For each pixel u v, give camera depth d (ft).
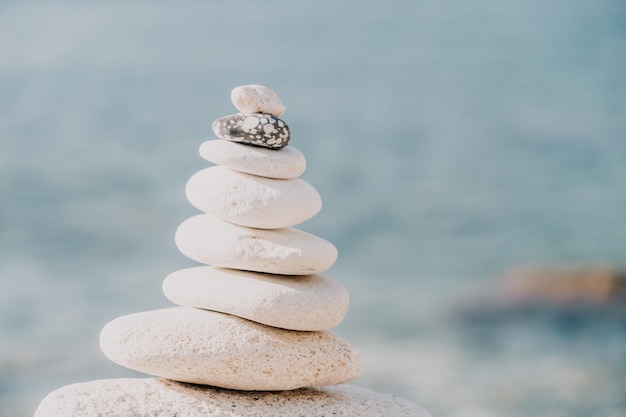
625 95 86.74
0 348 34.96
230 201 11.71
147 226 57.41
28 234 54.65
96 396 11.35
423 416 12.10
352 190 67.05
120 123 76.74
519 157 73.97
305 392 12.21
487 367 34.47
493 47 99.25
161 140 73.56
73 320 39.47
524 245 55.16
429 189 67.31
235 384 11.44
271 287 11.53
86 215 58.03
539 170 71.36
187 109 81.97
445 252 54.49
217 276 11.82
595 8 105.81
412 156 74.23
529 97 86.48
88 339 36.45
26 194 61.11
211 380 11.41
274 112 12.12
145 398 11.39
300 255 11.61
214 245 11.75
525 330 40.24
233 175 11.89
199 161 68.85
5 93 81.56
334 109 82.23
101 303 42.52
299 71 93.71
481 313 42.88
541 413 30.04
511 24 104.37
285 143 11.98
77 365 33.40
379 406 12.10
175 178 65.77
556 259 52.21
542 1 106.01
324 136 77.15
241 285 11.57
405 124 80.74
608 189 67.92
